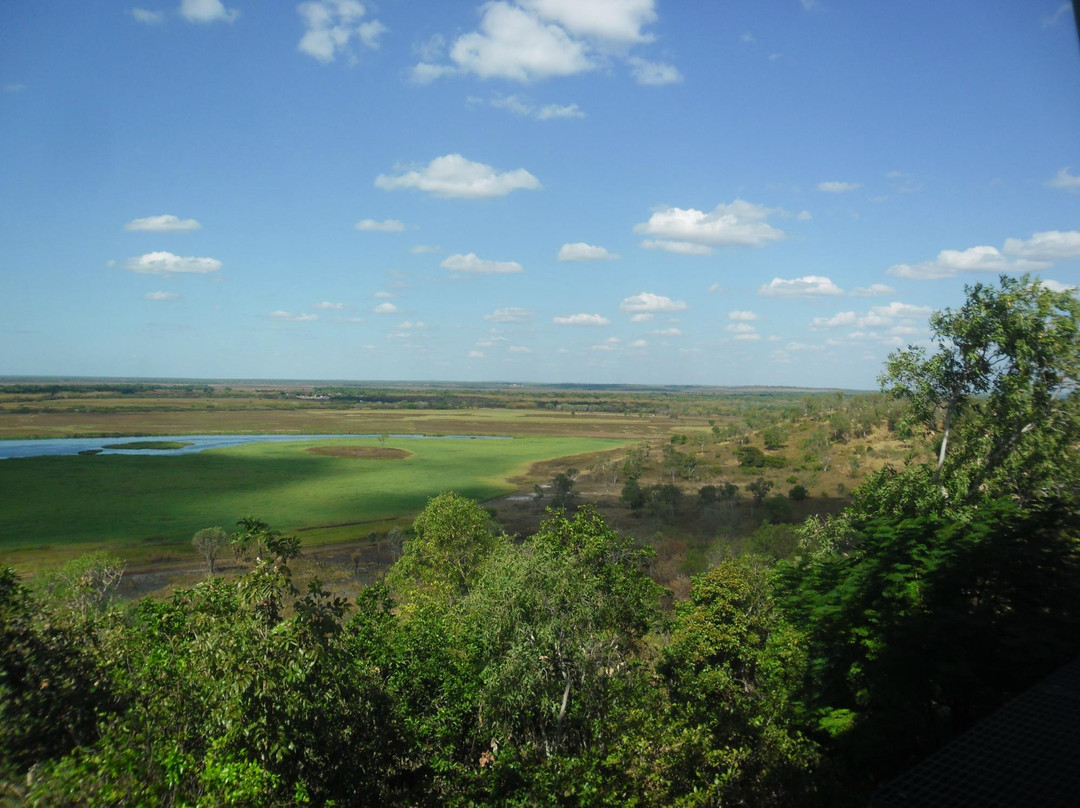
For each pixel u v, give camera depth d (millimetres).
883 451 95000
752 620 25797
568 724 21594
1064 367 27656
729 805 14000
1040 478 26875
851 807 14352
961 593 16031
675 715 17141
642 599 27859
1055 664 13500
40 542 75438
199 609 15031
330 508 98312
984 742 6027
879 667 16125
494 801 18156
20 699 14492
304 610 15242
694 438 160250
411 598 39688
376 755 17859
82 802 11438
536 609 21625
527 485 120875
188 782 12336
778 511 79625
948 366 30781
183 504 98250
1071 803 5156
